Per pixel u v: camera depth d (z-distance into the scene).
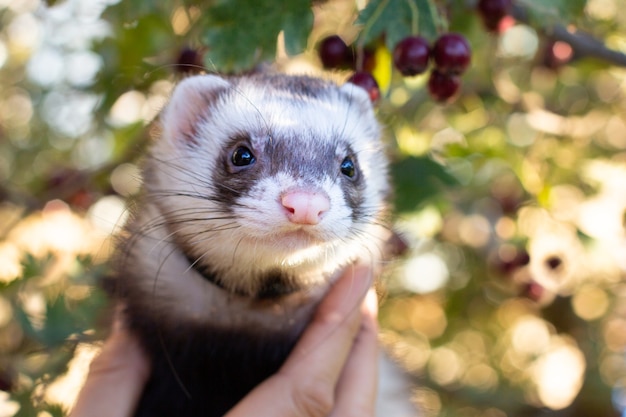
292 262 0.24
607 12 0.39
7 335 0.30
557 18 0.29
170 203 0.26
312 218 0.23
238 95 0.26
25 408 0.26
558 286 0.40
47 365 0.27
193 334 0.25
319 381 0.24
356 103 0.27
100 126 0.34
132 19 0.30
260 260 0.24
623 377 0.48
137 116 0.34
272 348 0.26
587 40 0.32
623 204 0.37
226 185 0.25
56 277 0.30
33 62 0.41
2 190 0.35
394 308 0.47
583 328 0.47
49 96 0.39
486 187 0.37
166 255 0.26
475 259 0.43
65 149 0.41
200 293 0.25
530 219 0.36
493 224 0.39
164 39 0.32
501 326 0.48
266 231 0.23
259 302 0.26
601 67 0.37
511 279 0.37
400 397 0.30
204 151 0.26
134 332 0.26
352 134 0.26
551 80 0.38
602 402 0.47
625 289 0.44
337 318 0.26
